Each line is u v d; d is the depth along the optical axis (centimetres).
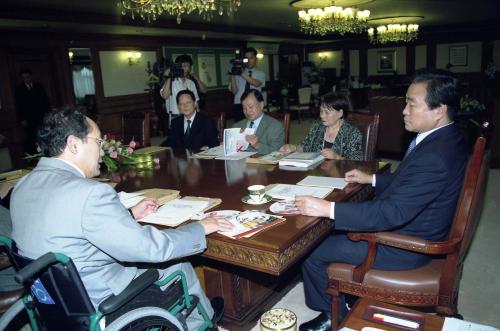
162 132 927
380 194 180
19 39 708
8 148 711
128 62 909
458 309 206
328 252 173
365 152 278
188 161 265
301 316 206
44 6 594
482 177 142
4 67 696
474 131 285
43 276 112
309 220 149
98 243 114
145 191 191
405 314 133
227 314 198
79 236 114
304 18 717
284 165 234
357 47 1410
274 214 157
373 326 128
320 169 221
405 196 148
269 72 1342
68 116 124
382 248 160
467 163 150
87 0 567
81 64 816
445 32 1234
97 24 690
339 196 173
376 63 1388
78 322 117
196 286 156
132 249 115
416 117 154
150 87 923
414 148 162
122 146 261
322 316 186
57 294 113
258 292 207
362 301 142
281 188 186
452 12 902
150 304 134
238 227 144
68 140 123
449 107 151
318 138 289
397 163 544
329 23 728
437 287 150
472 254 268
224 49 1147
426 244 143
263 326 163
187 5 398
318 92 1243
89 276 120
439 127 155
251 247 132
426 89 150
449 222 157
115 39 870
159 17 758
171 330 129
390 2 752
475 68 1223
